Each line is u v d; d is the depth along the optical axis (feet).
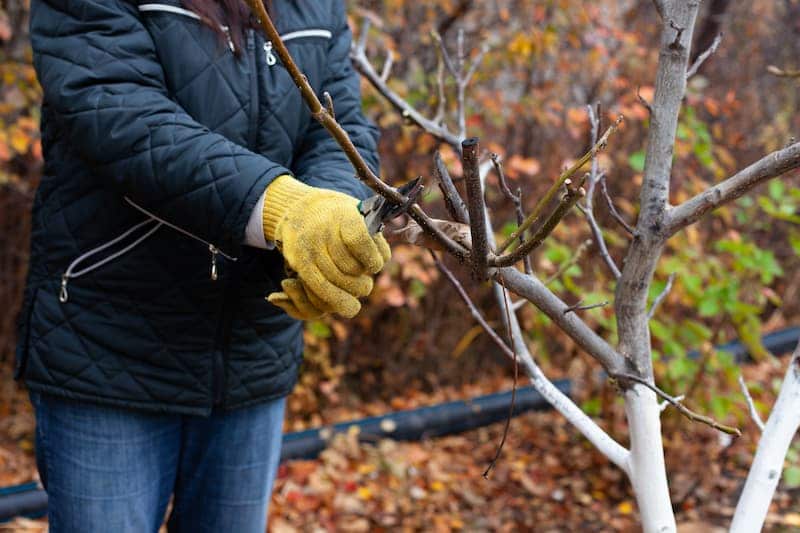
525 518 9.43
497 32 11.69
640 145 12.32
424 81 11.15
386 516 9.34
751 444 10.37
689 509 9.53
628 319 3.63
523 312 11.71
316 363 11.56
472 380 13.17
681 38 3.45
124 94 3.77
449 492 9.95
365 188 4.49
